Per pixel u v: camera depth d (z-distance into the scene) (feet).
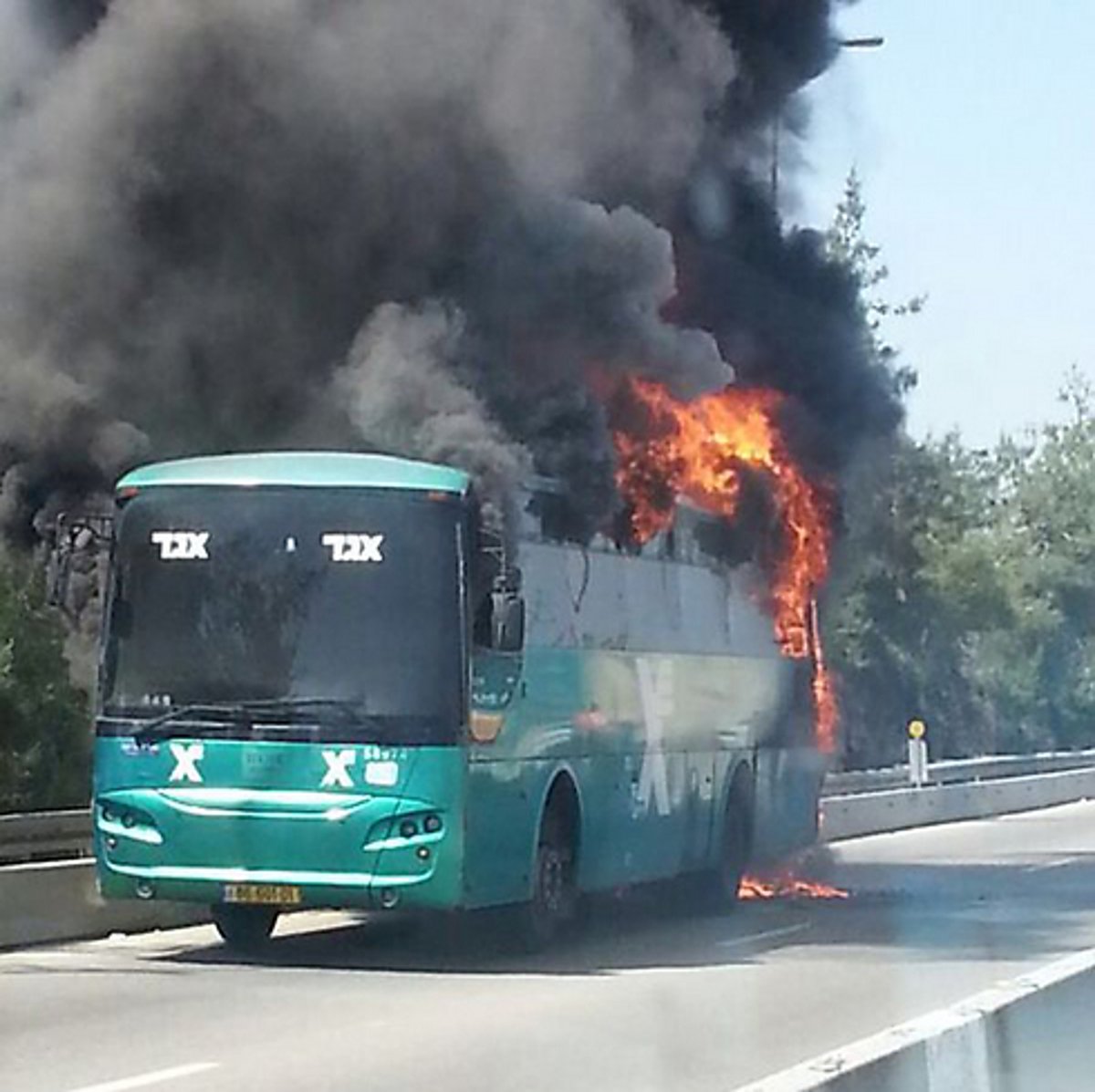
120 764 116.26
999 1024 76.84
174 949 130.31
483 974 118.01
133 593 117.50
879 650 378.12
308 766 114.21
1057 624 480.23
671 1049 89.81
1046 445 541.34
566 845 129.70
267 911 130.31
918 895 173.99
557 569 129.18
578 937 139.64
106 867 116.47
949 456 383.65
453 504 116.26
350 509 116.47
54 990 110.11
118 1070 84.17
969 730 418.31
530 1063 85.97
